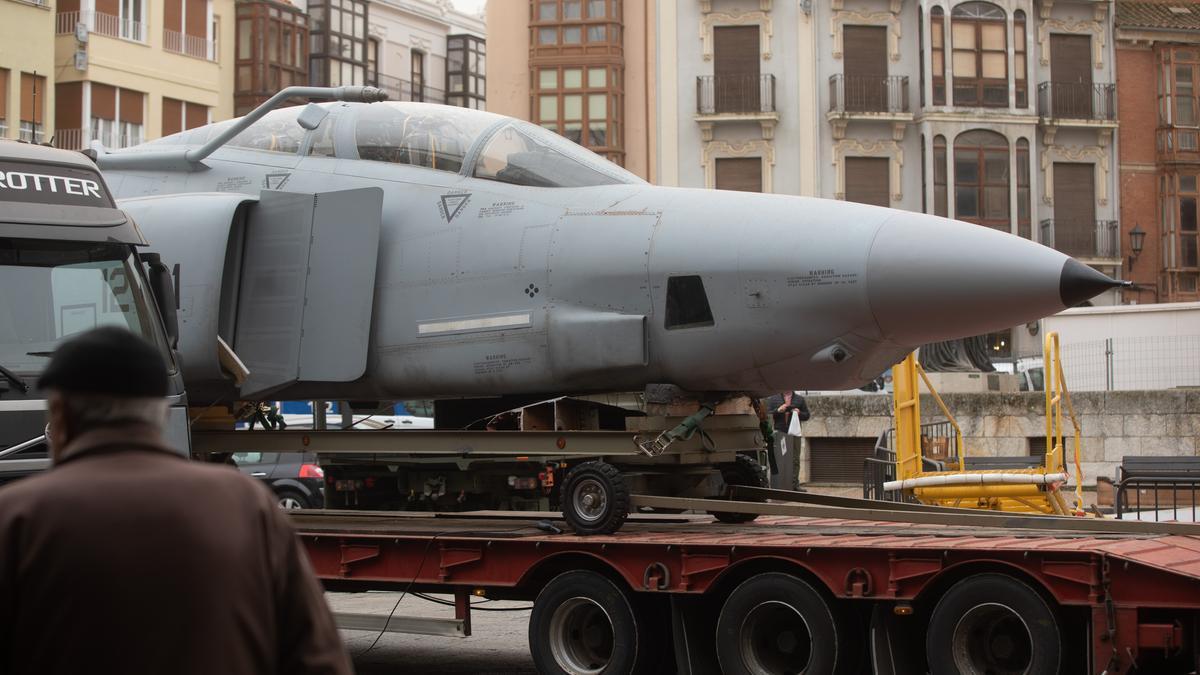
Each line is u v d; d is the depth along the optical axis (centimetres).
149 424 330
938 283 868
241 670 314
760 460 1102
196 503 316
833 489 2278
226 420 1089
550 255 968
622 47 4509
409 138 1061
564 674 891
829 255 891
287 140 1105
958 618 779
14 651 307
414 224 1023
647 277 935
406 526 994
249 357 1052
